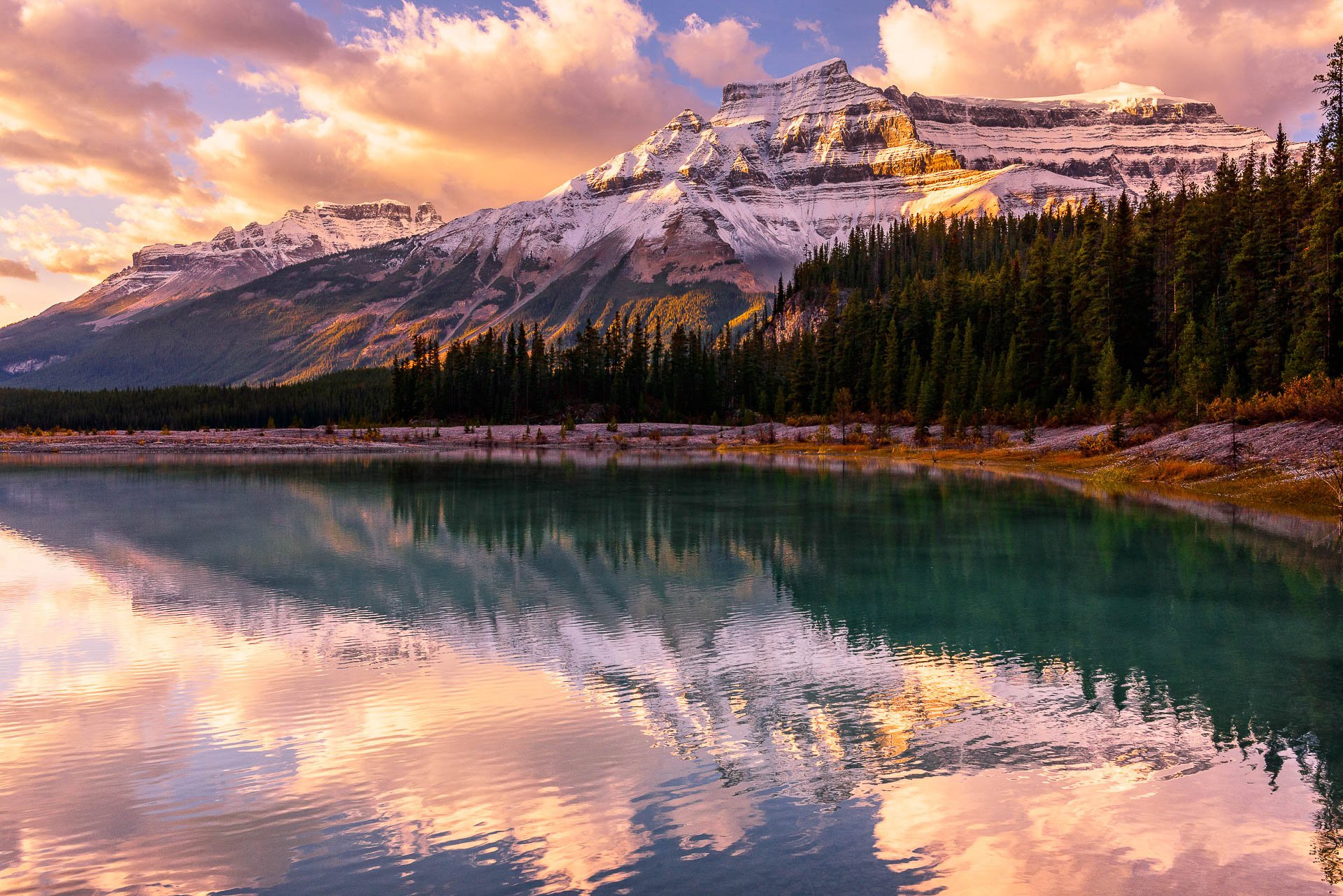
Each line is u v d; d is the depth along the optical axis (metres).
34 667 21.08
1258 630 24.22
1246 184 98.00
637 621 25.73
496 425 179.12
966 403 119.81
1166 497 55.72
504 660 21.72
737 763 15.20
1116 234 104.06
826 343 162.25
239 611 27.11
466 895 11.12
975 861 11.86
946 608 27.28
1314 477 49.59
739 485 72.06
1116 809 13.33
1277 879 11.34
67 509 54.75
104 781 14.52
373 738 16.42
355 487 71.12
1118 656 21.78
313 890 11.30
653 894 11.10
